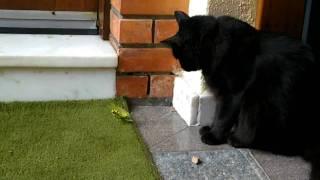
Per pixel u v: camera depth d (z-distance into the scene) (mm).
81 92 1296
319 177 1031
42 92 1276
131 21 1263
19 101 1267
